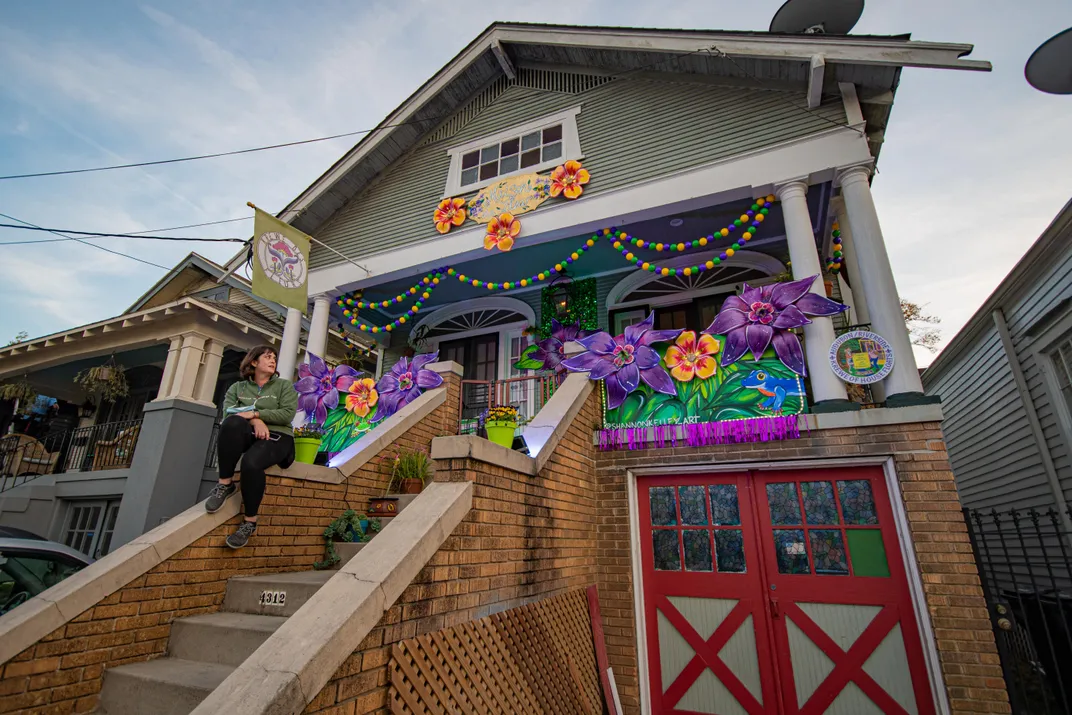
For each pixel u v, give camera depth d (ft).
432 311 32.94
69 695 9.49
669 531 17.67
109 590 10.32
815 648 15.10
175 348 31.53
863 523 15.44
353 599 7.72
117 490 30.27
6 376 38.42
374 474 17.60
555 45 25.75
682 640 16.56
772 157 20.35
